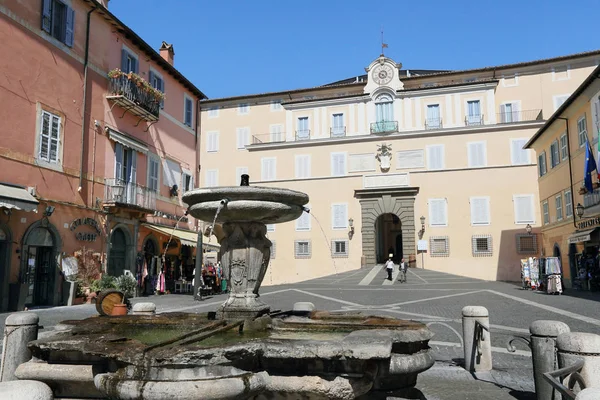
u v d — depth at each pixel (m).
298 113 45.19
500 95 41.75
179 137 29.77
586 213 23.80
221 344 4.14
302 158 44.25
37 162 17.72
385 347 4.09
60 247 18.47
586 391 2.51
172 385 3.54
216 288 25.78
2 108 16.30
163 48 32.44
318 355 4.10
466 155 40.19
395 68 42.88
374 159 42.34
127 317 6.29
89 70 21.14
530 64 40.94
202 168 48.38
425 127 41.50
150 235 25.08
